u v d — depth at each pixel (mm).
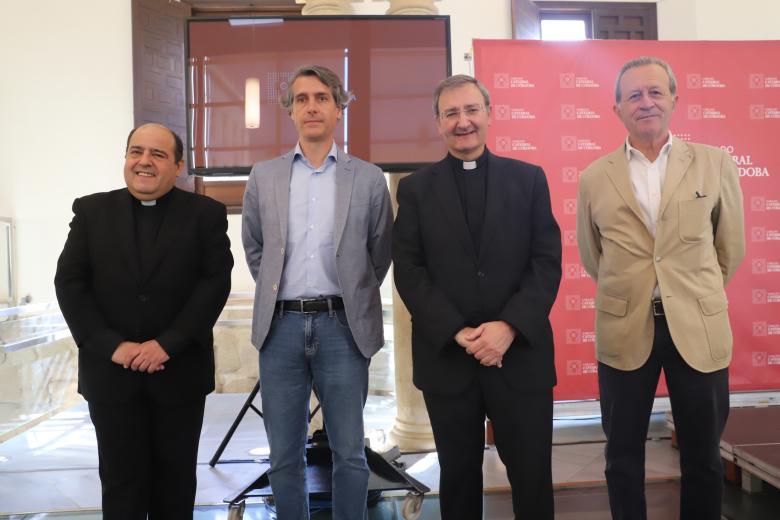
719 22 5477
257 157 3246
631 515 2076
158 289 1996
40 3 5531
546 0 5805
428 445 3553
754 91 3742
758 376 3713
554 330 3689
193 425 2055
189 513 2055
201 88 3258
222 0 5484
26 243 5570
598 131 3695
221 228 2111
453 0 5551
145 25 5391
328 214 2105
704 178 2070
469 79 2025
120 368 1944
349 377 2070
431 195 2016
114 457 1954
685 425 2033
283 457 2061
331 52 3229
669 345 2016
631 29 5863
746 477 2887
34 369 4426
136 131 2041
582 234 2330
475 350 1831
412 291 1937
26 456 3686
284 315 2068
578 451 3531
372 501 2869
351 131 3227
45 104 5562
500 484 3018
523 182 2008
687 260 2021
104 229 2014
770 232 3727
